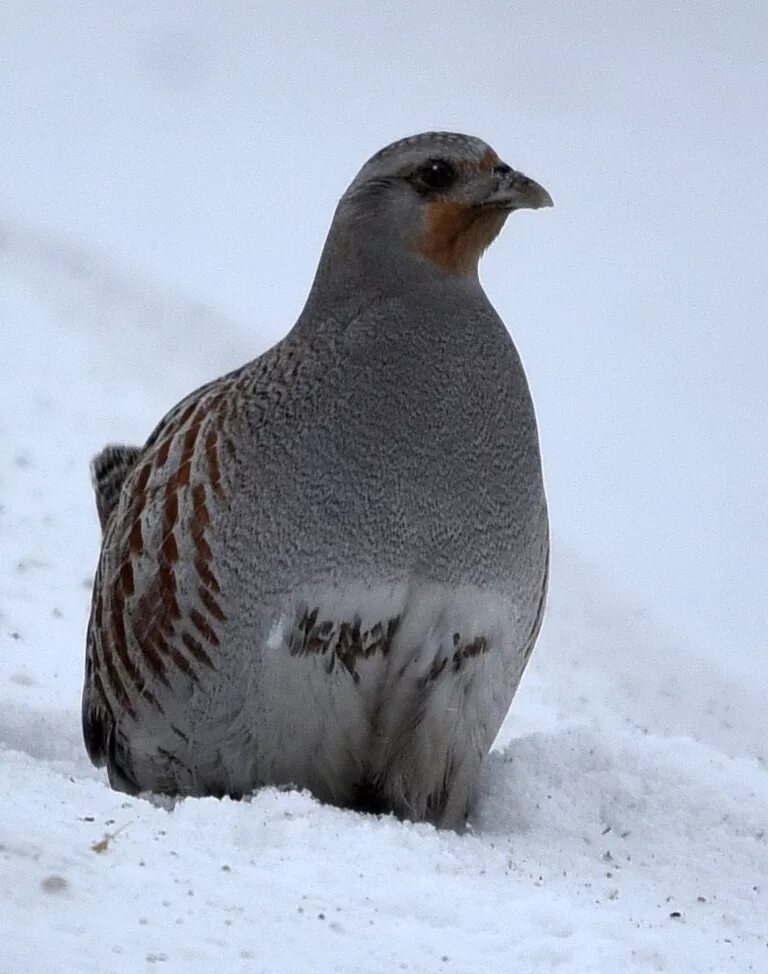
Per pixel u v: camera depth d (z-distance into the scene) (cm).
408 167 1088
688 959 815
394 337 1062
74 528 1848
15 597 1627
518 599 1076
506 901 846
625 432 3100
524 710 1575
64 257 3162
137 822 860
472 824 1111
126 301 2917
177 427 1070
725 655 2075
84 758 1233
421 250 1088
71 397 2266
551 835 1092
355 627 1029
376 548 1029
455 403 1058
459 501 1045
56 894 736
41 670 1430
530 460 1083
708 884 1039
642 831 1106
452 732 1059
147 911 741
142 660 1062
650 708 1722
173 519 1041
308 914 781
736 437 3150
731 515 2719
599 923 834
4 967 653
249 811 918
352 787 1077
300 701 1034
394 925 795
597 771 1147
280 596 1027
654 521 2641
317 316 1077
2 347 2444
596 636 1934
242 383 1062
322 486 1028
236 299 3562
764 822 1129
